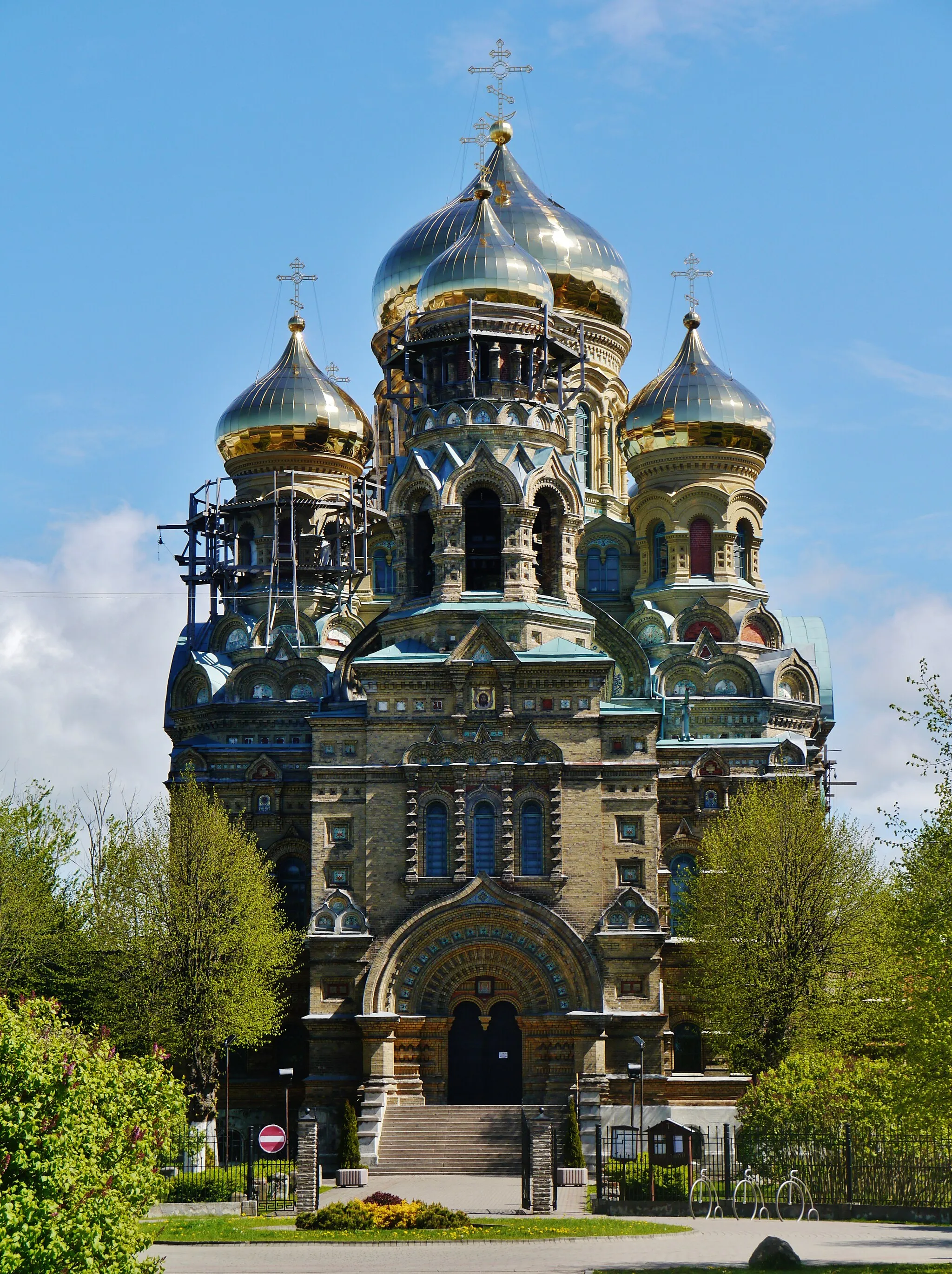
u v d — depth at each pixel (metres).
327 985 82.00
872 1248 50.88
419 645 86.56
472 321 90.38
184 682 100.75
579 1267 47.12
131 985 79.12
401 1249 51.94
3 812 84.12
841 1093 63.81
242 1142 85.50
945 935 51.78
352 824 83.75
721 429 102.94
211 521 105.88
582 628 88.56
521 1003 82.06
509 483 87.75
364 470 109.69
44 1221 34.03
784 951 79.44
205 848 81.81
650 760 83.62
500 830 83.12
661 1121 70.56
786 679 99.94
